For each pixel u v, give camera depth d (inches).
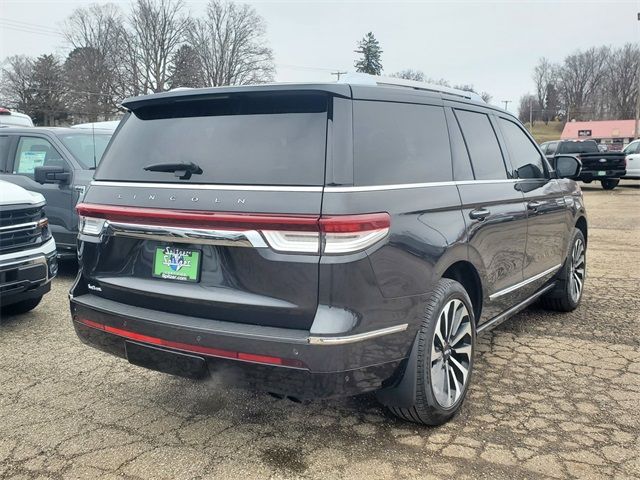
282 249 99.5
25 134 282.4
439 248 117.7
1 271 177.0
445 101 140.2
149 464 111.7
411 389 115.2
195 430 125.4
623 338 183.8
